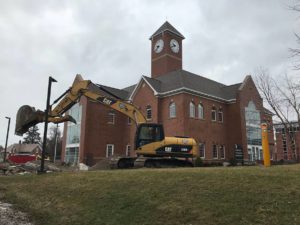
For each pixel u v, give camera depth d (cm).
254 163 3316
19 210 1167
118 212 954
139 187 1114
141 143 2148
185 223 791
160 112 3609
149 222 841
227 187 938
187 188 999
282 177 948
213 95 3797
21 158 4300
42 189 1397
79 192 1229
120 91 4472
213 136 3706
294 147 3139
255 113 4172
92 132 3872
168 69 4588
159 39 4781
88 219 957
